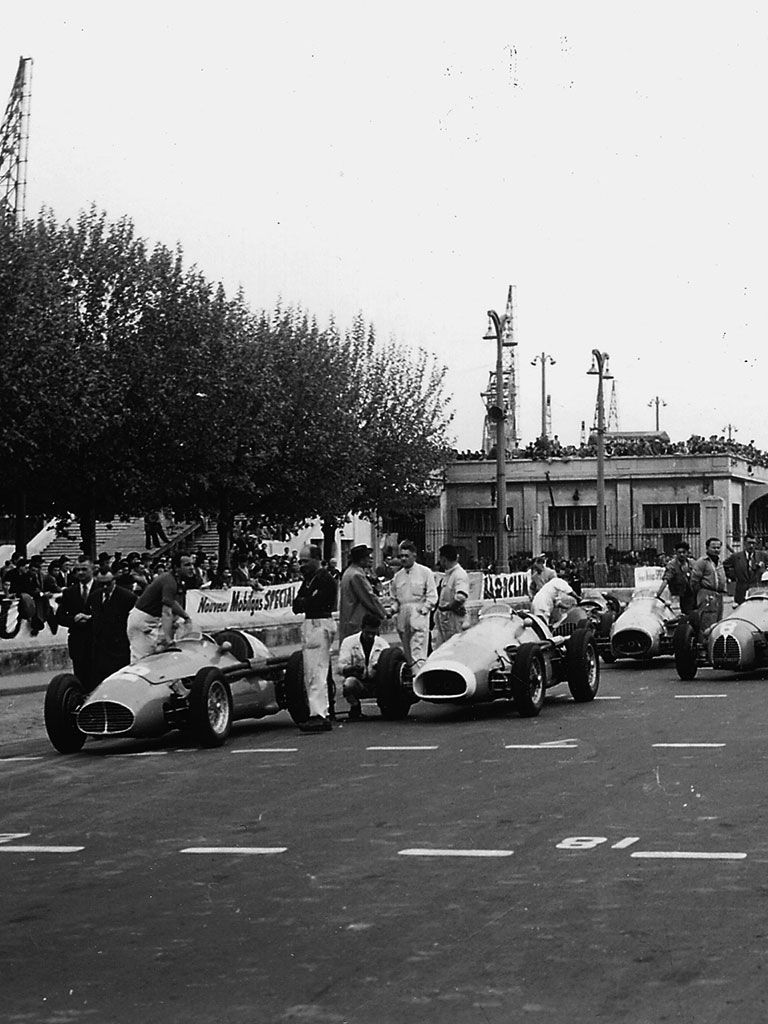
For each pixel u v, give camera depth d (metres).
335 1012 5.61
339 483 46.22
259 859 8.60
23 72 67.88
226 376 39.81
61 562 31.22
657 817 9.40
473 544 63.75
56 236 39.12
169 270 39.50
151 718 13.84
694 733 13.76
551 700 17.64
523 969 6.06
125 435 38.19
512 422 79.00
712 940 6.39
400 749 13.34
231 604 29.95
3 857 9.02
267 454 42.34
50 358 35.56
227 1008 5.73
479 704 17.58
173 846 9.12
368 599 16.12
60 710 14.13
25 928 7.16
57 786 12.01
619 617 22.95
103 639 15.94
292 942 6.66
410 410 53.12
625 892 7.34
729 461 61.25
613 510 62.31
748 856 8.11
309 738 14.54
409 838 9.02
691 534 61.25
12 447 35.78
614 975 5.93
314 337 47.69
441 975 6.03
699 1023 5.30
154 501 40.03
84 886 8.08
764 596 20.27
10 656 24.92
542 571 23.39
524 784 10.97
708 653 19.27
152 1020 5.62
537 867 8.02
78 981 6.19
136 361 37.84
